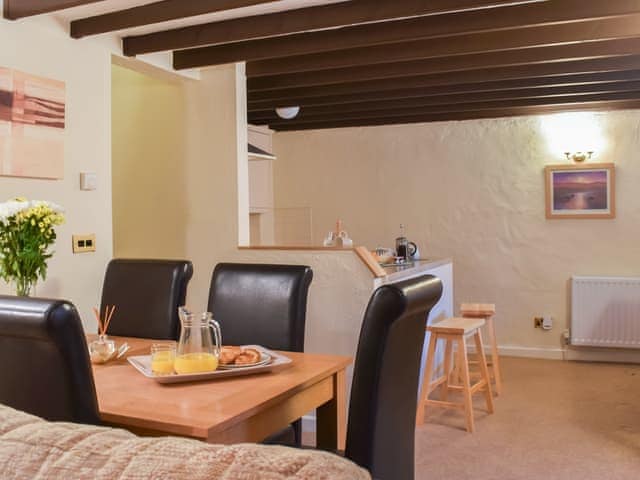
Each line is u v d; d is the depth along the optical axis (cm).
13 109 280
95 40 331
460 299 606
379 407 167
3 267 228
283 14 309
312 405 198
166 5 289
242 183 409
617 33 320
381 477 172
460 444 348
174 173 423
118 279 289
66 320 128
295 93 476
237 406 161
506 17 298
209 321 194
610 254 566
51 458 64
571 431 369
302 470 57
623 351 564
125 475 59
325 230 652
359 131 636
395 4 284
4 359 139
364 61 371
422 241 618
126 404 164
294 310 248
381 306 163
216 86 409
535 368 539
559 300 580
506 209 593
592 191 567
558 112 565
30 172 288
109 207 340
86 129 325
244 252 400
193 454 61
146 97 431
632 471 307
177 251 424
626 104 542
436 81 442
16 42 285
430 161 614
